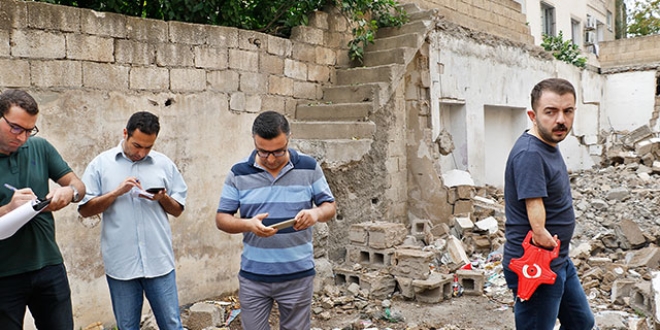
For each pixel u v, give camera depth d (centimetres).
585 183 1070
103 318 460
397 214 755
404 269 544
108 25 453
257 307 312
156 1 589
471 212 801
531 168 287
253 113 574
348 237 659
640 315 477
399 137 759
